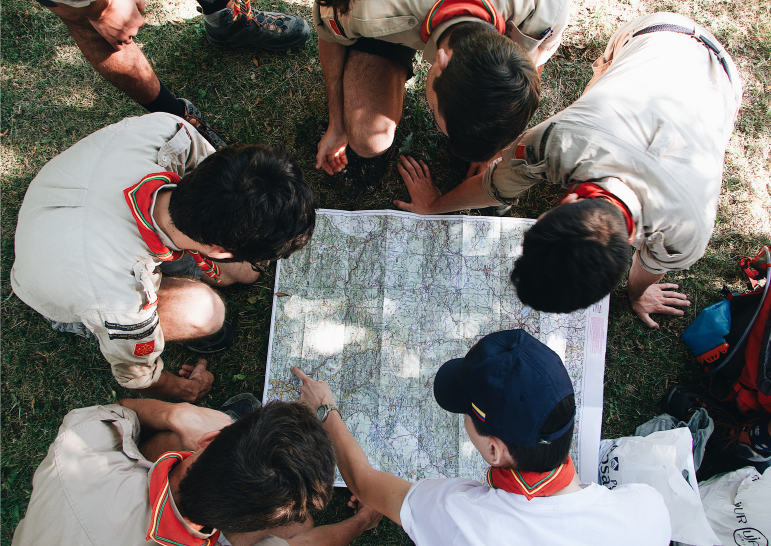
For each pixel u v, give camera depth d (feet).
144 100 6.33
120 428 4.61
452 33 4.59
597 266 3.80
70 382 6.77
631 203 4.31
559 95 7.86
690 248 4.81
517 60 4.08
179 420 5.15
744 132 7.64
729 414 6.41
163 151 4.67
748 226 7.40
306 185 3.97
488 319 6.83
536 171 5.00
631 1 7.98
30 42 7.53
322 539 5.55
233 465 3.53
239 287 7.05
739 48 7.89
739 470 5.98
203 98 7.59
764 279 6.65
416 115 7.59
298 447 3.67
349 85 6.08
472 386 3.88
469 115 4.17
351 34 5.56
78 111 7.43
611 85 4.89
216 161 3.71
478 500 3.89
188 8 7.77
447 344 6.74
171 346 6.90
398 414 6.53
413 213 7.13
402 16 5.07
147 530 4.04
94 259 4.18
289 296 6.89
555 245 3.86
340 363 6.69
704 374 6.68
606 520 3.70
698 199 4.45
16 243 4.43
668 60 4.92
